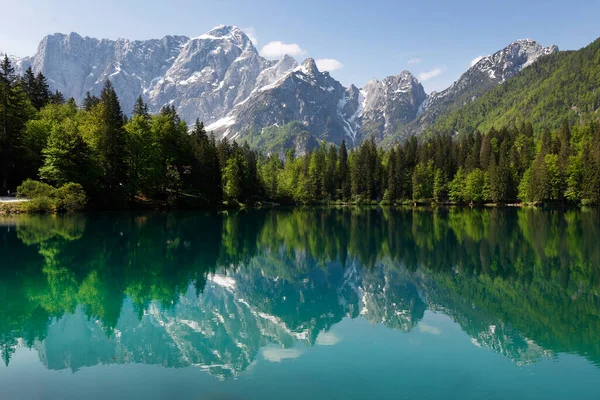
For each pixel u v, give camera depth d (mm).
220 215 74750
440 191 127750
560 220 67125
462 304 20766
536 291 23141
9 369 12992
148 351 14516
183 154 87125
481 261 32312
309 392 11422
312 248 39781
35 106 88312
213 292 23250
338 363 13469
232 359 13789
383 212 96062
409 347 14875
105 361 13625
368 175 135500
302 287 24734
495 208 107938
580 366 13227
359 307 20422
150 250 35375
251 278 27047
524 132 142500
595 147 101750
